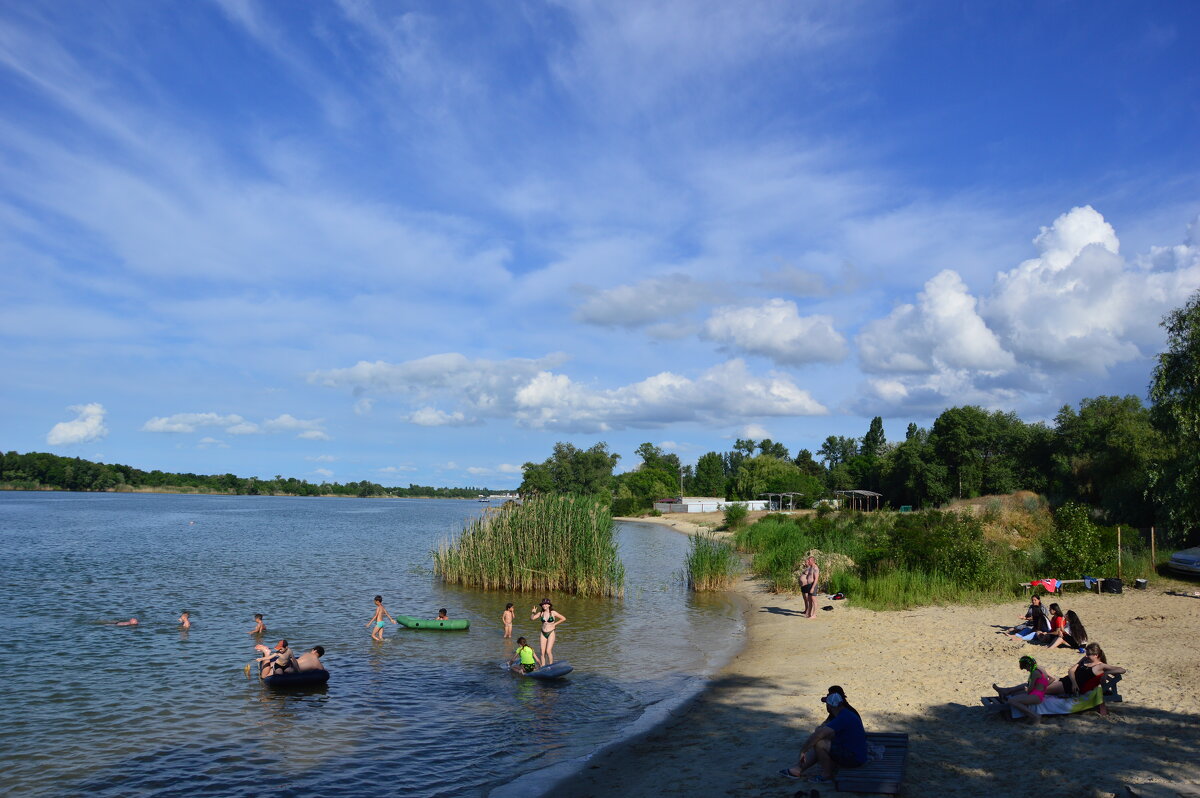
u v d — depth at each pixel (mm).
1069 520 28438
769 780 10875
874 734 11492
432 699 17172
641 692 17688
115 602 30891
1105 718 12125
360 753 13641
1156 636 18422
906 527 32500
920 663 17641
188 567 44344
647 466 183250
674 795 10711
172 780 12391
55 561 46938
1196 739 10953
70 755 13523
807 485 110062
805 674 17688
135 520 97250
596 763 12758
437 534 77625
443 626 25188
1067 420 71375
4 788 12023
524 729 14961
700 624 26625
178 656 21375
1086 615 21703
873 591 27750
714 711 15359
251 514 127000
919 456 87312
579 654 21812
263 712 16141
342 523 102250
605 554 33781
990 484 78688
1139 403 64500
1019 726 12141
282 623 26516
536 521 35344
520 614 28656
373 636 23859
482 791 11773
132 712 16109
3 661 20641
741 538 57438
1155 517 33781
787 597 31422
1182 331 28922
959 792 9609
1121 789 9211
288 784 12219
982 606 24875
